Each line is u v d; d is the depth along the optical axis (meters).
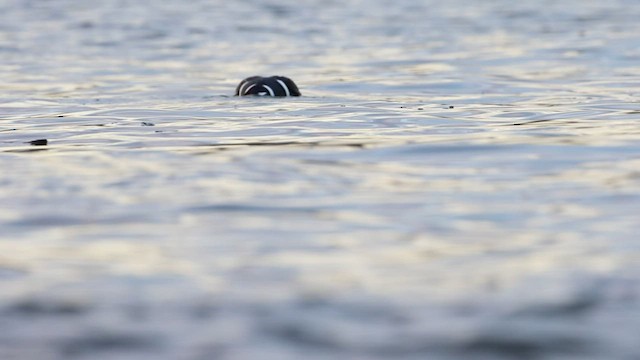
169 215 21.14
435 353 13.18
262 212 21.33
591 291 15.55
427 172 25.77
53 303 15.30
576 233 19.16
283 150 29.47
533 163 26.84
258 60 68.56
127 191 23.62
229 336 13.81
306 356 13.07
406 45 76.19
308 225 20.12
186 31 88.44
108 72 62.09
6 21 96.81
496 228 19.69
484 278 16.36
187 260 17.66
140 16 101.38
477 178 24.83
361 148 29.73
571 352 13.17
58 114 41.41
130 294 15.70
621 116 37.78
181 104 44.78
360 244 18.66
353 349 13.31
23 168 26.89
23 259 17.88
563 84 52.88
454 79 56.25
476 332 13.88
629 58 65.94
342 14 102.56
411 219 20.55
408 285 16.03
